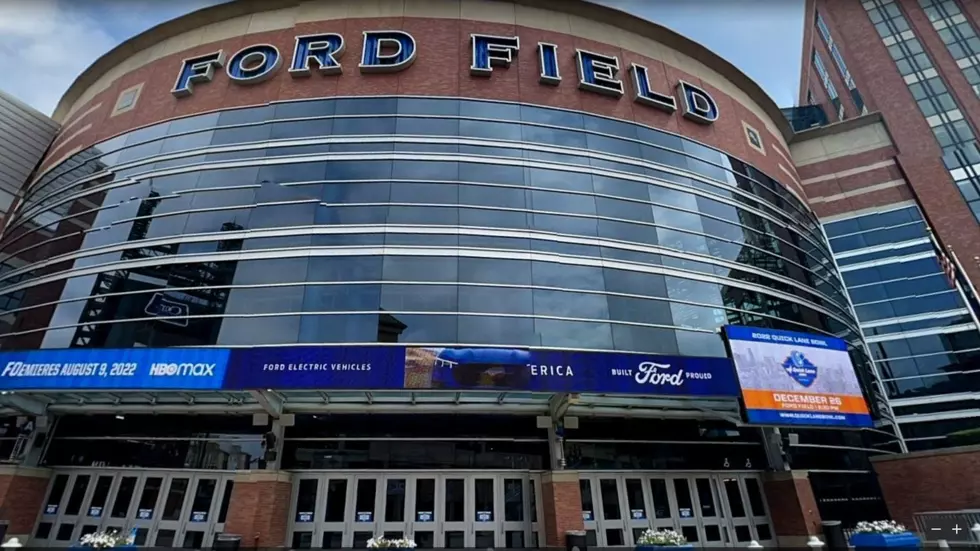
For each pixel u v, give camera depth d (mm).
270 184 18266
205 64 21922
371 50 21312
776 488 16391
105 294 17047
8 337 17562
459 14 22734
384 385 13281
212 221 17750
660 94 23031
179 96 21531
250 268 16609
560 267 17422
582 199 19125
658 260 18812
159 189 18953
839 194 30234
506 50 21766
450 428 15469
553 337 16125
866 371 19109
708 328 18062
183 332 15867
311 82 20734
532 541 14383
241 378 13242
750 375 15898
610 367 14484
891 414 23641
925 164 29547
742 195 23078
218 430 15336
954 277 25453
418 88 20500
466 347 14219
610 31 24484
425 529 14258
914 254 26922
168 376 13422
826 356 17453
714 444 16969
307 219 17406
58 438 15758
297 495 14445
